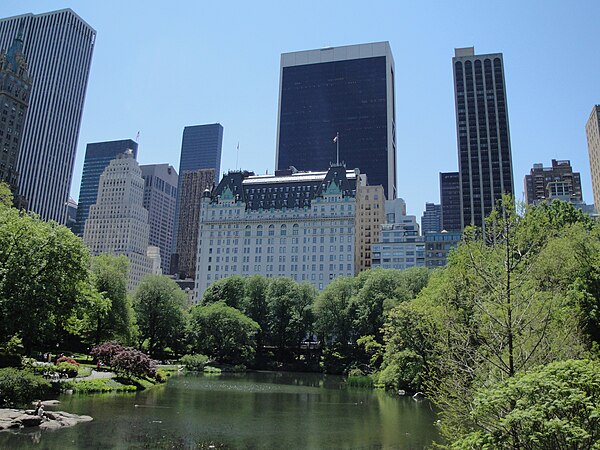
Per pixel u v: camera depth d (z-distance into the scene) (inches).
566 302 1254.9
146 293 5049.2
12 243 2237.9
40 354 3408.0
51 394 2210.9
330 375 4830.2
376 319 4707.2
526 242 994.1
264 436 1641.2
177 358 5403.5
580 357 864.9
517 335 869.8
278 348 5895.7
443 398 936.9
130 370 2888.8
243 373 4729.3
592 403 581.6
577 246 1664.6
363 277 5482.3
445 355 1035.9
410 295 4357.8
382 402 2613.2
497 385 705.6
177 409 2137.1
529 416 592.4
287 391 3152.1
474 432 729.0
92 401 2185.0
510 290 877.2
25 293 2080.5
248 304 5930.1
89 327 3745.1
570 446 595.2
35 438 1424.7
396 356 2783.0
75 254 2333.9
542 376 626.2
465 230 1074.7
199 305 6097.4
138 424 1732.3
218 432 1674.5
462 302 1256.2
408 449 1471.5
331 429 1793.8
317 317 5492.1
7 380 1852.9
